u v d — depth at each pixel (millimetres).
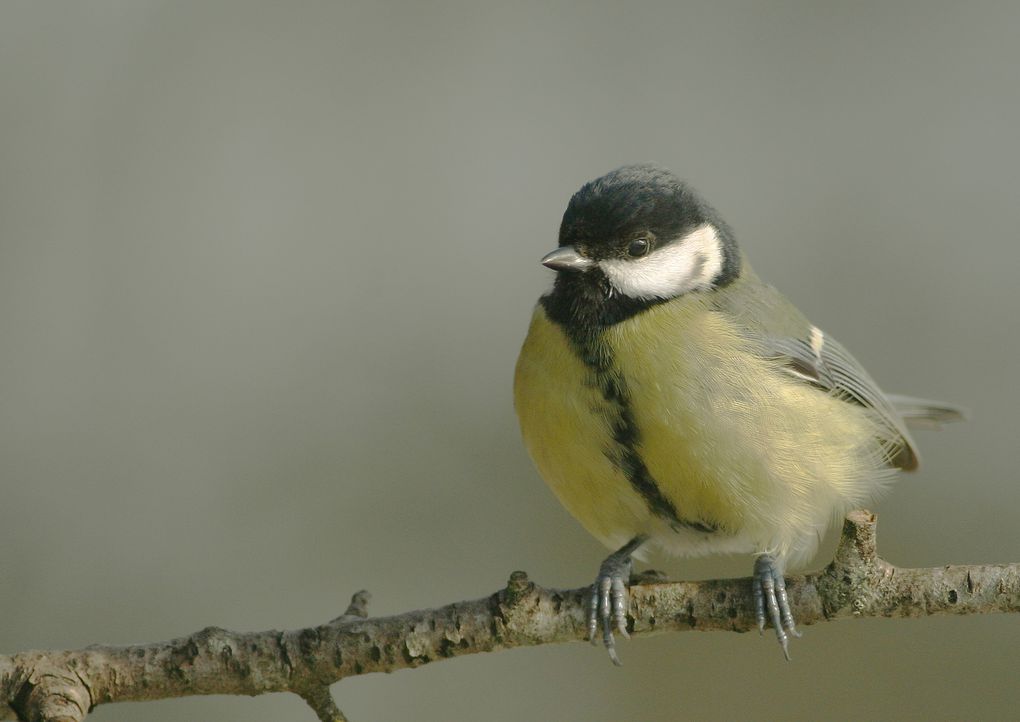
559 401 8891
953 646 13867
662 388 8680
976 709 13602
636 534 9492
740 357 8836
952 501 14773
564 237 9320
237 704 13062
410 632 7859
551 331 9164
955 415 12484
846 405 9766
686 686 13898
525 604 7996
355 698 13633
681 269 9328
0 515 13766
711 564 14703
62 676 7562
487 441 14711
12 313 14672
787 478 8836
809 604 7965
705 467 8688
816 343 9734
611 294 9094
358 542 14117
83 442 14258
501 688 13727
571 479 9117
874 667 13891
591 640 8164
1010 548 14461
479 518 14453
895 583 7773
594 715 13961
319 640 7770
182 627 13523
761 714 13906
